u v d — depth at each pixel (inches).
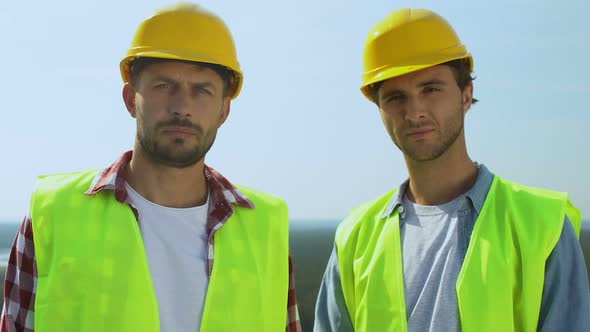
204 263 125.6
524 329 132.3
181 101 123.5
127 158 132.6
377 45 152.6
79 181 128.7
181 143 123.1
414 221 149.0
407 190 156.1
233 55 134.9
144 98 125.4
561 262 131.7
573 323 129.3
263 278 131.9
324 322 160.9
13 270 122.2
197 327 120.4
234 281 126.3
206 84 127.6
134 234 121.5
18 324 119.3
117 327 114.9
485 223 139.7
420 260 143.4
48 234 120.7
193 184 130.4
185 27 129.0
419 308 138.9
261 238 136.0
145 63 126.9
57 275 117.0
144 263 119.7
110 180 125.6
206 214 130.6
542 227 134.3
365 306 148.4
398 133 147.4
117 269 118.5
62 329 114.4
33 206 123.7
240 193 136.7
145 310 117.0
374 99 158.4
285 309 136.6
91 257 118.7
